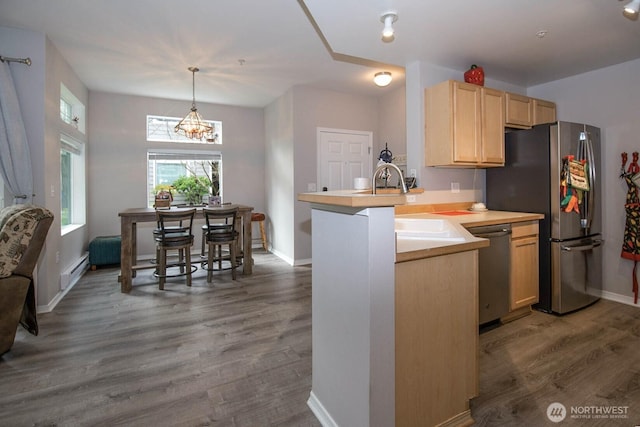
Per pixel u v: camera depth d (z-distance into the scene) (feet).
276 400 5.83
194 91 15.76
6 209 8.09
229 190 18.70
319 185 15.92
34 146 9.73
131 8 8.59
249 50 11.25
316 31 9.94
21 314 7.82
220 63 12.38
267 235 19.31
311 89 15.55
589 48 9.33
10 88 9.20
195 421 5.31
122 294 11.47
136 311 9.93
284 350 7.59
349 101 16.52
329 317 5.10
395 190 6.57
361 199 3.92
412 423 4.73
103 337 8.23
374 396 4.21
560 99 11.87
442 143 9.79
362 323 4.26
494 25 7.97
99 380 6.42
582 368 6.76
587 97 11.15
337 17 7.55
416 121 10.44
